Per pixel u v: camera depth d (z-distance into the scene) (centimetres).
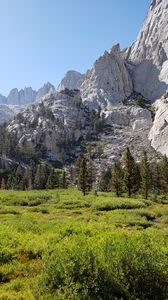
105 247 1276
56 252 1347
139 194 10581
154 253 1239
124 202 5653
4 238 1853
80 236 1672
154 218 4288
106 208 5106
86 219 3503
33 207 4912
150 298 1130
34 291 1170
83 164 9044
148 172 9306
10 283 1302
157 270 1174
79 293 1104
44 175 14738
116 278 1156
